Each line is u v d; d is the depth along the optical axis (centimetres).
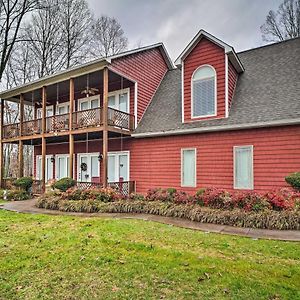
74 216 824
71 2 2494
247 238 555
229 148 1024
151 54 1458
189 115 1143
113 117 1207
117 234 576
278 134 922
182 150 1148
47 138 1493
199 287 328
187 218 756
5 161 2995
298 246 495
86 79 1371
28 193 1386
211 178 1060
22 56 2508
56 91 1592
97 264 405
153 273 370
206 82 1109
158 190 979
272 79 1082
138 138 1297
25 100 1802
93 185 1204
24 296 315
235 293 312
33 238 553
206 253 453
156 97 1436
